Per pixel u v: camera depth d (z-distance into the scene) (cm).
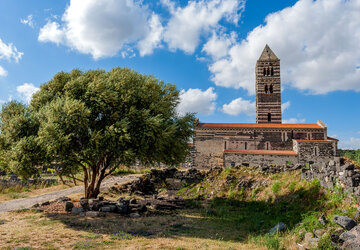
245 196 2159
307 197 1438
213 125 4762
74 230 1091
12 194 2306
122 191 2612
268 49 5956
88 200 1725
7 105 1777
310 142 4122
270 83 5747
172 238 1027
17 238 947
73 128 1591
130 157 1591
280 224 1162
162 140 1728
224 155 4225
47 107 1638
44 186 2888
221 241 1021
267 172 2341
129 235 1029
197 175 2827
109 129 1558
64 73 1930
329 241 814
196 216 1662
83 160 1703
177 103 2169
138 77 2033
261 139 4562
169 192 2677
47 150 1441
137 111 1734
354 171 1128
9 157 1526
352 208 1009
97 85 1683
